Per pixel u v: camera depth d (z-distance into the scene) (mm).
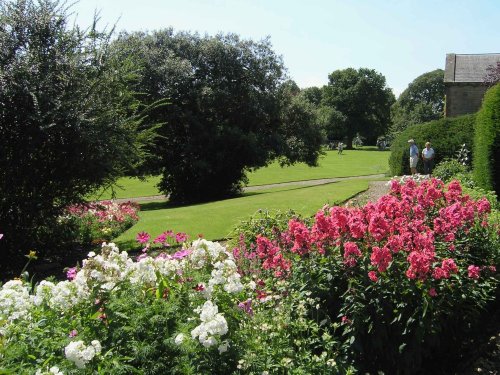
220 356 2889
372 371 4074
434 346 4363
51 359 2750
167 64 22703
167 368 2826
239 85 25094
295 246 4281
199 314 3057
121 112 10859
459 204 5105
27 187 9367
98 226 12000
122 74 10383
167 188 25141
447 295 4129
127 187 32375
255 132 25828
